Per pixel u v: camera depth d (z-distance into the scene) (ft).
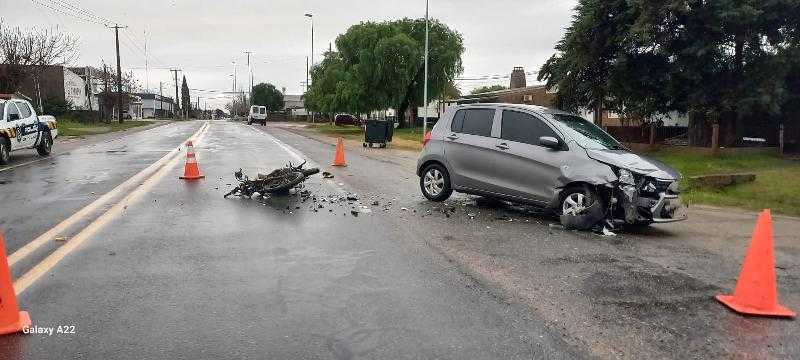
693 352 12.50
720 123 67.87
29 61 102.47
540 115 27.68
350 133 131.75
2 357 11.59
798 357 12.39
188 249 20.16
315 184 38.70
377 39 130.62
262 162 53.52
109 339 12.54
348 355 12.01
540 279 17.52
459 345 12.60
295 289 16.07
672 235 24.79
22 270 17.25
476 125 30.17
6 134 47.88
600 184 24.08
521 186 27.48
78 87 215.31
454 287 16.55
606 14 67.77
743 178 43.19
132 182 37.24
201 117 532.32
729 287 17.16
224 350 12.13
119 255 19.16
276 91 356.18
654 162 25.48
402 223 25.71
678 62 62.95
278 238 22.16
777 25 60.90
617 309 15.03
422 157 32.53
